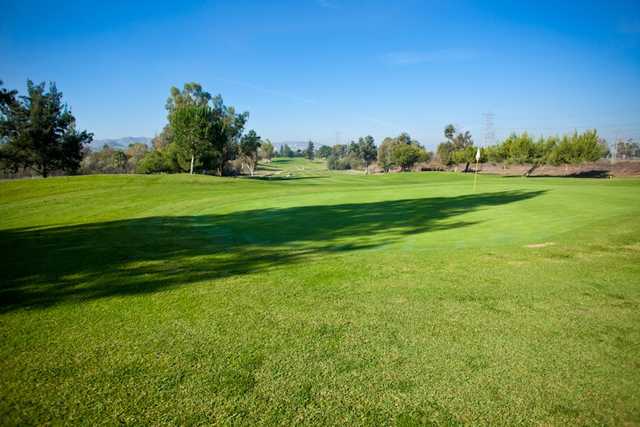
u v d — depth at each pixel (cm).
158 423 264
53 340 386
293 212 1449
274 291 532
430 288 536
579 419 265
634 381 309
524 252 734
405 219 1244
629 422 261
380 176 5544
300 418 269
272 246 865
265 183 3381
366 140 12938
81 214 1420
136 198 1911
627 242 784
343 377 319
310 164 15750
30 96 4547
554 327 407
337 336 393
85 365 339
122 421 266
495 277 581
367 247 846
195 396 294
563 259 674
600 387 301
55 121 4688
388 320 430
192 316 445
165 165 6631
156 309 468
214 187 2630
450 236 950
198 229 1104
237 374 324
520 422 263
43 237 969
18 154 4488
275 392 299
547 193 1983
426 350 362
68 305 482
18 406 282
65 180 2638
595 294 503
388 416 271
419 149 9925
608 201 1554
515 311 450
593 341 376
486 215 1272
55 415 272
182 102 6938
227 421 266
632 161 7275
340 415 272
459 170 8625
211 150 5362
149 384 310
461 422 264
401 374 323
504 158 7031
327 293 522
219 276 609
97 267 668
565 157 6053
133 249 823
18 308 472
